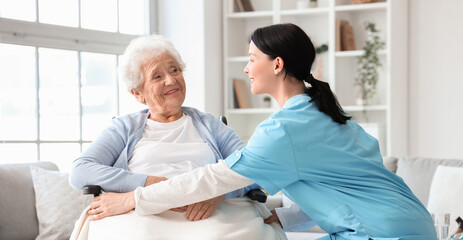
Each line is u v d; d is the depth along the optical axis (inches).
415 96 217.9
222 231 80.5
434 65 214.8
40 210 134.0
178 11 211.3
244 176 76.5
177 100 93.8
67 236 131.3
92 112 185.8
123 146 92.9
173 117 95.9
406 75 217.6
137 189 81.3
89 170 86.4
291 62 79.9
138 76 94.0
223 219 82.2
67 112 178.5
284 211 91.0
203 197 78.2
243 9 221.6
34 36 169.0
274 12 217.6
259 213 89.8
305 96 80.1
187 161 90.8
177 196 78.2
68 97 179.0
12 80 164.7
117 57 194.5
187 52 211.2
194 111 99.1
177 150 91.2
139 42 95.7
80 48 182.1
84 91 183.5
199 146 92.7
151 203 79.7
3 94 162.9
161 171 89.0
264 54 81.2
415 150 218.5
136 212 80.9
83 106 183.2
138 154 90.7
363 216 75.1
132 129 93.7
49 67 173.9
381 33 217.0
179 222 81.5
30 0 169.0
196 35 209.6
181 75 95.3
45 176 136.3
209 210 82.0
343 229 76.5
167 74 93.6
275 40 80.2
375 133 207.9
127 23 200.7
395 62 209.2
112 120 96.1
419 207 79.0
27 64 168.4
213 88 214.1
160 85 93.0
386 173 80.5
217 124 99.0
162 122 95.3
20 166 140.2
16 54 165.6
